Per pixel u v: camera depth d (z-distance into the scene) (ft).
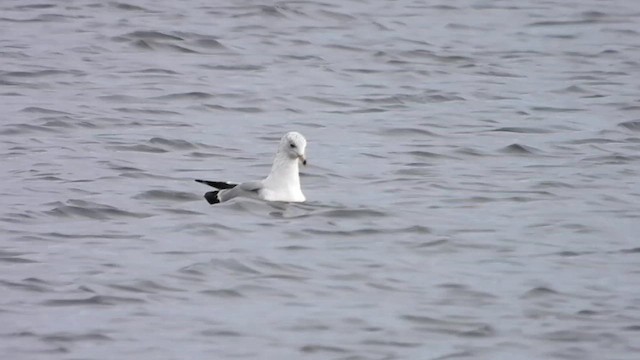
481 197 63.31
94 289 47.09
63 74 91.09
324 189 64.08
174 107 83.87
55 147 72.28
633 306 46.83
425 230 56.49
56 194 61.41
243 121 81.15
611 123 82.53
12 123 77.36
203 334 43.34
